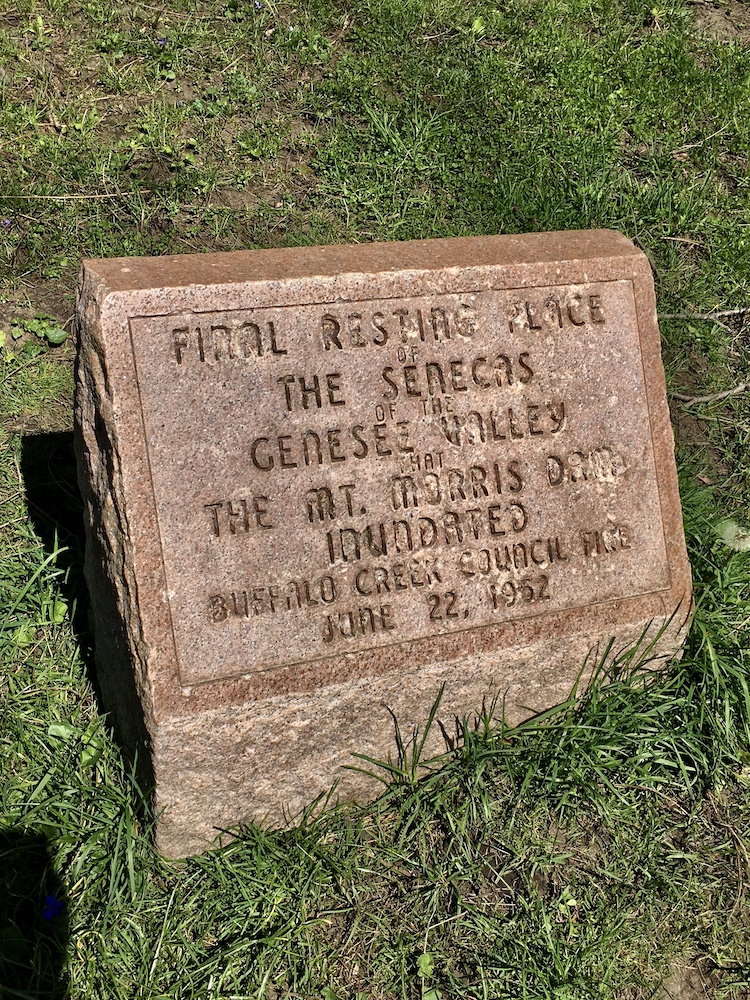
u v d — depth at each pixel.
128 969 0.93
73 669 1.12
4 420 1.30
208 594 0.94
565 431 1.07
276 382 0.97
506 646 1.05
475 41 1.78
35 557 1.19
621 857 1.06
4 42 1.58
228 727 0.95
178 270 0.96
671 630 1.13
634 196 1.64
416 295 1.02
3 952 0.92
